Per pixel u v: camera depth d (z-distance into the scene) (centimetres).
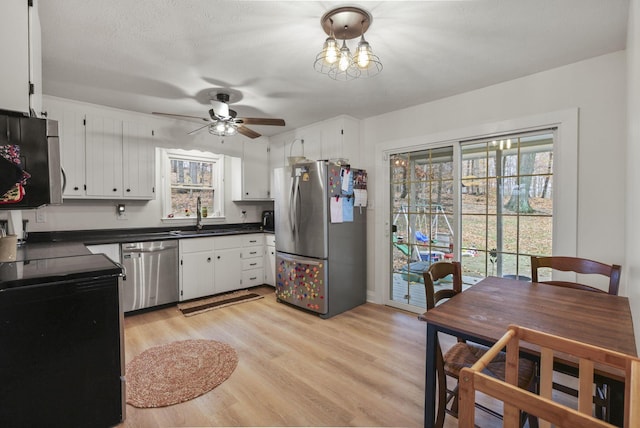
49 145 139
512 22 181
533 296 165
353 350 247
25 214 305
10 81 130
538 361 110
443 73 251
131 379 205
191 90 287
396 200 357
